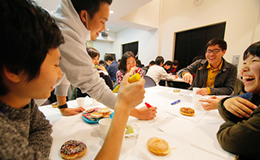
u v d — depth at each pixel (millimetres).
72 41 517
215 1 3328
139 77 384
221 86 1458
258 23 2670
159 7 4781
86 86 565
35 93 266
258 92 452
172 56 4594
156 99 1109
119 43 7840
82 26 590
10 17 193
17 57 205
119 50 7930
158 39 4918
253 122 361
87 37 669
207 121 682
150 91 1413
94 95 595
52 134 554
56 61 282
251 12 2760
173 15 4395
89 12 582
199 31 3842
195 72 1738
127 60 1996
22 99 285
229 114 498
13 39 194
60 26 512
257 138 349
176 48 4555
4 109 256
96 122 658
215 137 523
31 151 216
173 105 946
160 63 3455
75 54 524
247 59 456
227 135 424
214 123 657
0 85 230
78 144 447
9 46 195
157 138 469
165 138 494
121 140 308
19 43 198
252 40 2781
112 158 281
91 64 589
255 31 2725
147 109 713
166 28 4664
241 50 2953
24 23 203
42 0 2223
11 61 203
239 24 2947
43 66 248
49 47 249
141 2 2828
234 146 396
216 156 410
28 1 237
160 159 389
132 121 681
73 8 547
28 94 263
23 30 200
